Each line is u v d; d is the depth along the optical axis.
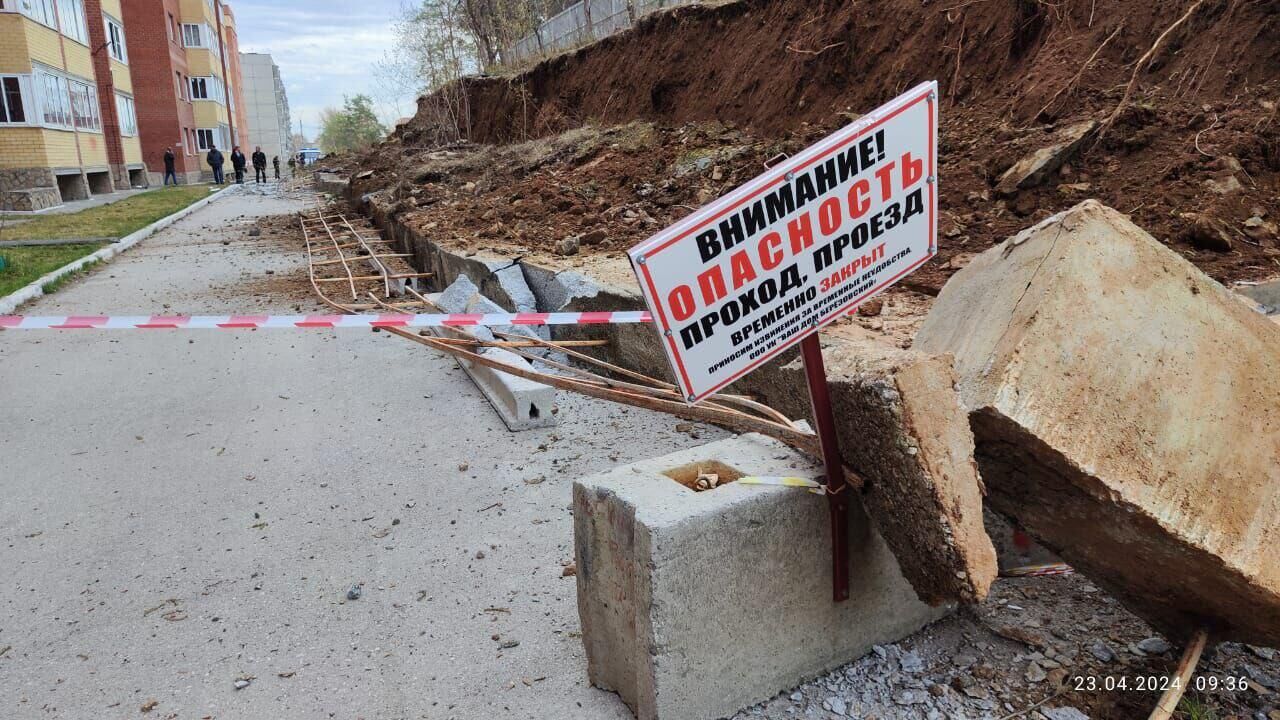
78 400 6.52
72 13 25.95
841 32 10.27
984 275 2.81
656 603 2.39
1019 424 2.21
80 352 7.87
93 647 3.31
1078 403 2.26
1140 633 2.88
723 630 2.54
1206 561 2.27
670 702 2.48
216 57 49.78
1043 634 2.91
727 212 2.16
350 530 4.24
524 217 11.19
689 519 2.39
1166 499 2.25
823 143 2.21
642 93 14.41
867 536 2.74
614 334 6.30
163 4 40.53
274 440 5.58
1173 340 2.40
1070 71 7.15
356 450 5.34
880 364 2.30
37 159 22.67
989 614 3.06
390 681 3.01
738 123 11.62
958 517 2.23
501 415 5.75
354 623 3.40
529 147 15.97
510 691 2.90
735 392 5.04
